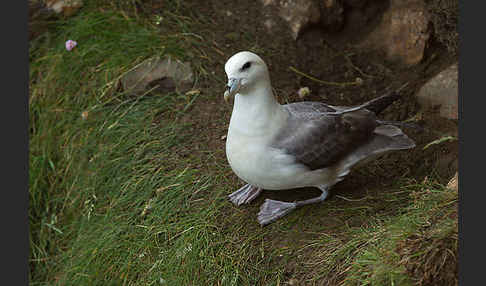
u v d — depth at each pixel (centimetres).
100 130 184
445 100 184
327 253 155
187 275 160
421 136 180
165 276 161
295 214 164
